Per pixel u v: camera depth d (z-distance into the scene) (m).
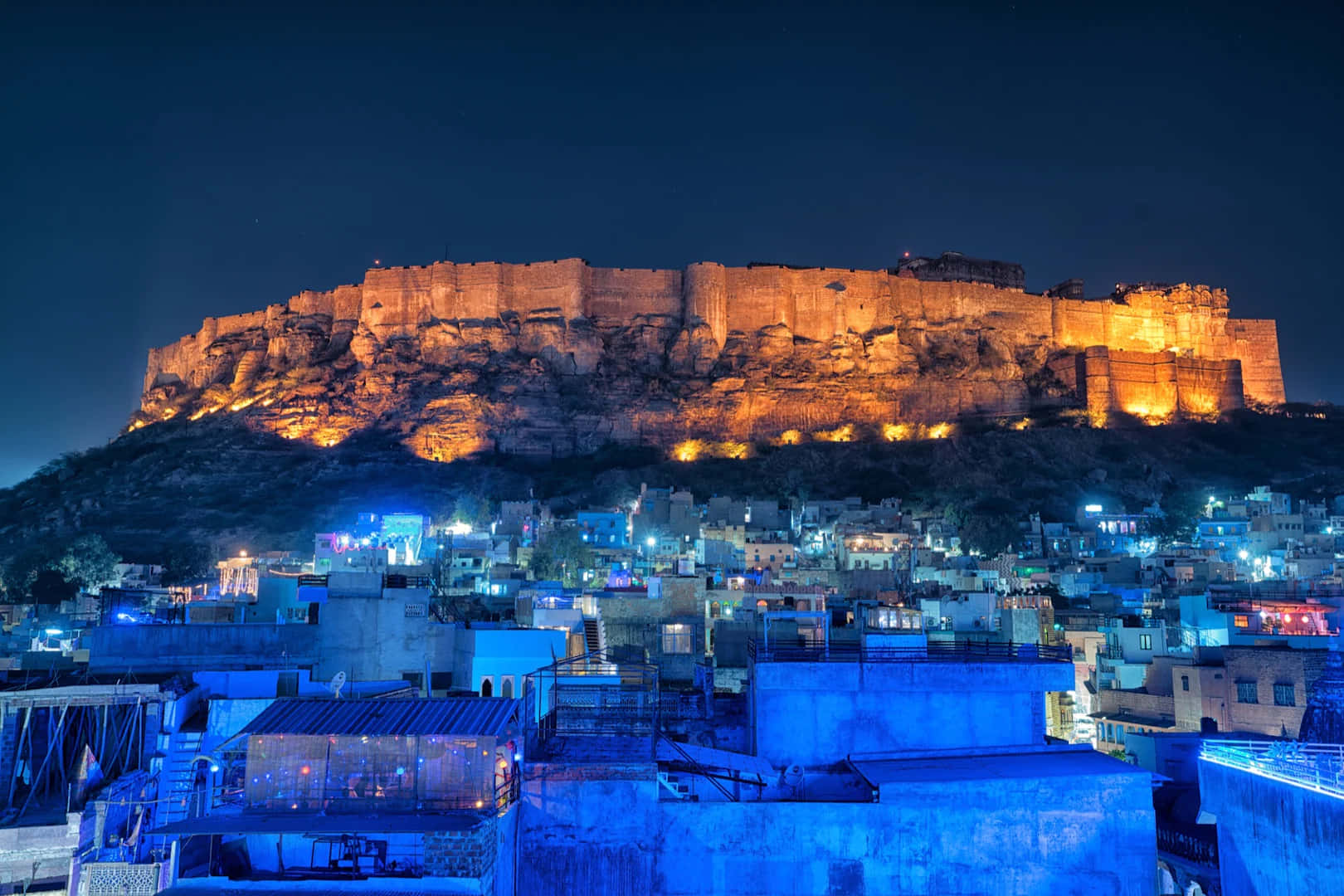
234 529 160.12
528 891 20.86
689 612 48.34
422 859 19.86
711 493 180.25
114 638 32.53
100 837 23.33
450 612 51.09
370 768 20.86
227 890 18.94
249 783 20.80
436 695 32.97
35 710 26.88
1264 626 52.12
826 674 24.27
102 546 123.69
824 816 20.81
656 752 23.03
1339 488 176.25
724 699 28.33
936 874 20.62
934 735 24.06
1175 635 56.25
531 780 21.34
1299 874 18.77
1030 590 85.25
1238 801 21.25
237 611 42.53
